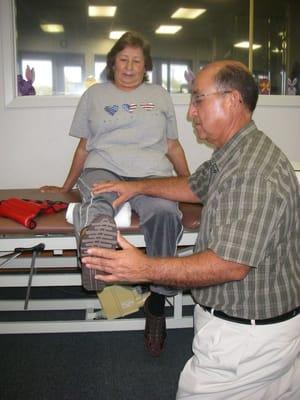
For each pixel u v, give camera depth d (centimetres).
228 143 110
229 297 109
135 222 161
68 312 240
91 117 210
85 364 188
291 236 107
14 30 268
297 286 111
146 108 207
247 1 291
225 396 112
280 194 96
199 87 111
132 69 204
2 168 278
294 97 293
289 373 116
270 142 108
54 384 173
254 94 109
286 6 291
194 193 155
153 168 197
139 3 291
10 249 165
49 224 157
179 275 95
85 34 282
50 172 282
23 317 234
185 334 216
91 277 108
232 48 298
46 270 256
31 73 274
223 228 95
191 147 289
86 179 190
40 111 273
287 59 295
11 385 172
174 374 181
